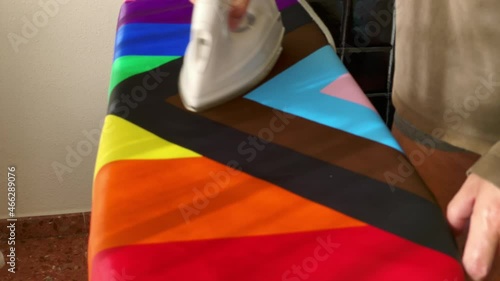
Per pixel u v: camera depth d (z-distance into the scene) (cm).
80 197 141
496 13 69
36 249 141
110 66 124
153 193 51
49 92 124
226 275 43
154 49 75
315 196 51
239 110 63
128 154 56
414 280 42
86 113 129
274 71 70
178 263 44
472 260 45
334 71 69
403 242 46
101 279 43
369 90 116
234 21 66
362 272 43
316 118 61
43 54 119
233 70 65
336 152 56
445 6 75
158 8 85
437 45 78
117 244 46
